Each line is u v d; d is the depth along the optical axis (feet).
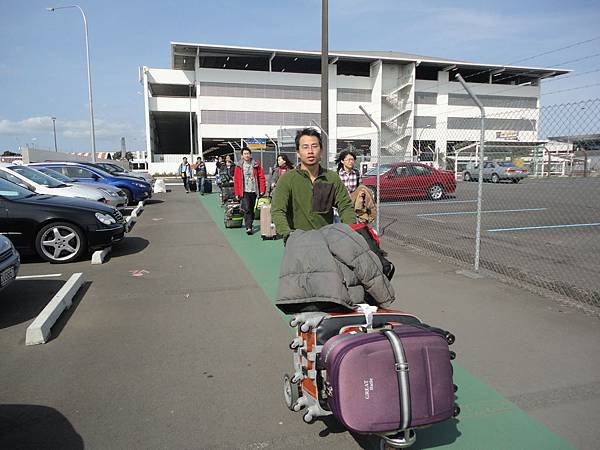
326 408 7.98
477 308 15.90
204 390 10.78
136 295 18.15
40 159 78.89
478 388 10.61
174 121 209.87
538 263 22.62
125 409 9.99
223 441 8.86
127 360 12.38
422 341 7.22
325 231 9.30
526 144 29.48
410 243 28.25
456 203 51.42
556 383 10.80
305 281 8.54
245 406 10.10
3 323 15.28
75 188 33.09
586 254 24.80
